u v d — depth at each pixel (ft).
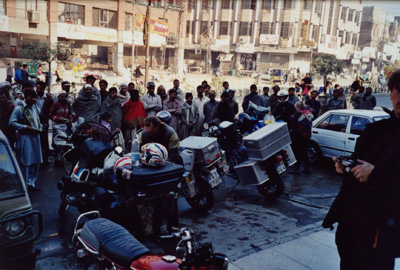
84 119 27.50
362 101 45.47
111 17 121.90
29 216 10.93
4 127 21.66
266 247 15.98
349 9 209.15
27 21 102.58
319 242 16.60
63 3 110.42
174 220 14.87
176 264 8.65
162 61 146.61
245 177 22.03
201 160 19.72
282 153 22.86
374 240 7.38
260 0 178.29
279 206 21.74
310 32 183.73
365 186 7.45
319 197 23.68
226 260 8.24
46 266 13.53
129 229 14.05
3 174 11.48
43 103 26.81
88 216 16.90
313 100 40.06
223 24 180.75
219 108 30.81
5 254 10.43
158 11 135.95
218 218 19.48
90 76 27.73
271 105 39.58
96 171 16.62
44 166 27.04
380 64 244.42
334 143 30.76
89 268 11.23
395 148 7.14
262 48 180.75
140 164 13.33
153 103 31.14
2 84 21.79
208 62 172.35
